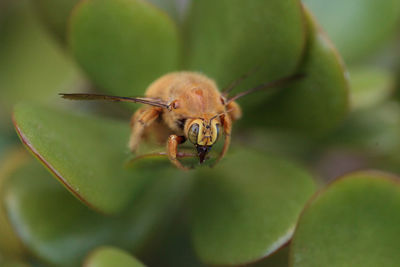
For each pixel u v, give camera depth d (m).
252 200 0.26
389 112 0.29
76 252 0.26
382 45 0.29
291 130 0.27
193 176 0.27
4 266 0.26
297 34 0.26
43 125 0.25
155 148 0.25
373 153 0.29
